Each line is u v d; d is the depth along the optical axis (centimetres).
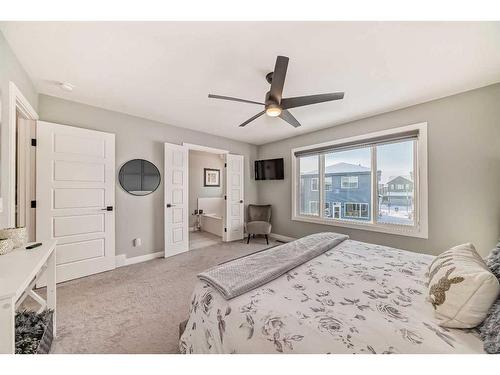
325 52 172
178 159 369
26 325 132
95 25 144
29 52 172
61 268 247
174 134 369
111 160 289
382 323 82
